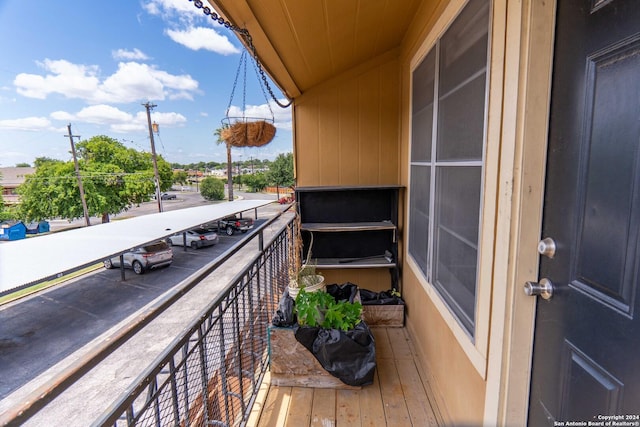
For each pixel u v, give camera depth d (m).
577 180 0.77
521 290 0.95
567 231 0.81
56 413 4.62
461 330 1.36
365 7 1.77
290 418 1.60
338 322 1.80
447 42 1.57
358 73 2.95
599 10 0.69
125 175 23.88
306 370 1.81
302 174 3.09
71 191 20.97
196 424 1.38
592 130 0.72
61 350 6.61
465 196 1.34
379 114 2.98
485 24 1.15
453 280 1.50
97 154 24.91
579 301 0.76
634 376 0.60
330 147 3.05
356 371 1.76
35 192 20.73
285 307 1.93
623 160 0.63
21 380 5.64
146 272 11.61
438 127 1.71
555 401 0.86
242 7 1.40
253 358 1.73
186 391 1.05
